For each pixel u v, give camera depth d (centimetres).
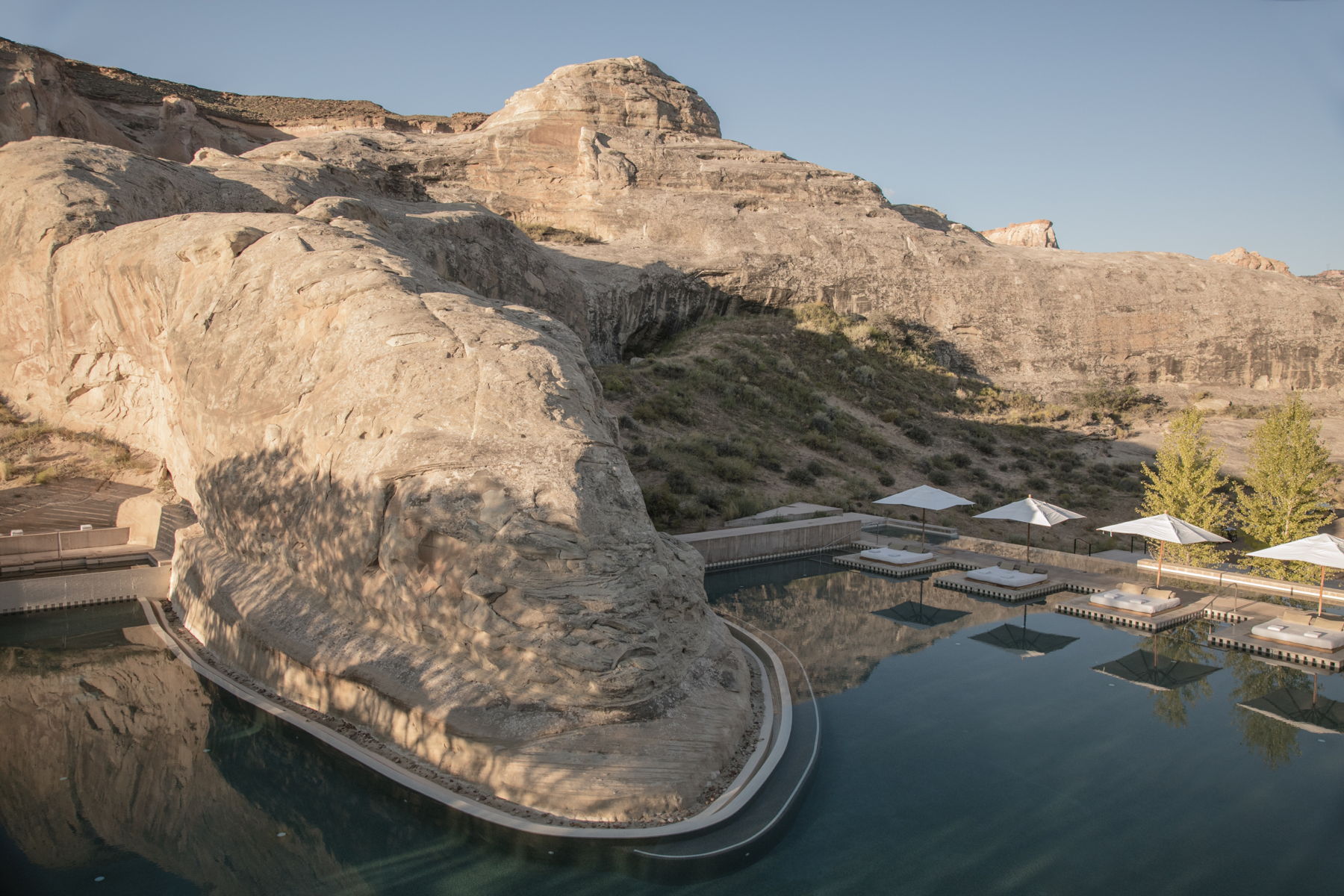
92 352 1808
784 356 4356
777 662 1277
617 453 1097
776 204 5553
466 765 847
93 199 1902
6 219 1880
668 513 2327
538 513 934
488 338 1114
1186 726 1074
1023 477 3706
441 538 948
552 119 5447
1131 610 1568
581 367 1303
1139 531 1680
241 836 809
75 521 1586
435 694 902
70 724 1031
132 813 844
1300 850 774
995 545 2191
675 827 775
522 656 898
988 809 853
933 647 1390
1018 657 1345
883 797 875
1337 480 3497
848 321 4978
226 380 1265
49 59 4141
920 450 3847
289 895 705
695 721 925
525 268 3647
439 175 5178
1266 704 1150
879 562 2003
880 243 5409
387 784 852
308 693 1025
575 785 810
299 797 898
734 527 2238
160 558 1495
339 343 1147
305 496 1120
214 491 1293
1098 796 882
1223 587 1808
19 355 1912
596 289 4209
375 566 1013
